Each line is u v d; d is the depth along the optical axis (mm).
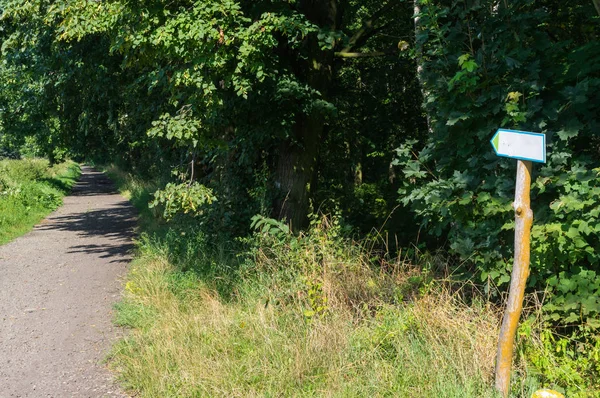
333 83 13086
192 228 11320
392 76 14789
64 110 15609
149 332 6742
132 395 5414
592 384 4480
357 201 14242
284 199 11375
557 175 5340
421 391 4629
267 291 6988
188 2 8867
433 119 6238
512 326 4242
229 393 5020
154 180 26859
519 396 4387
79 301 8875
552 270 5262
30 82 16031
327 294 6332
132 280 9586
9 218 18016
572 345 5012
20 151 43250
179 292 8188
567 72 5535
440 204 5785
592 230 4809
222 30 8297
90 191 35406
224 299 7605
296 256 7328
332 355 5258
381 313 5906
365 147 16750
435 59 6414
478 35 5750
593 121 5340
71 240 15383
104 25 9320
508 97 5398
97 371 6035
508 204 5422
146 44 8828
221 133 11297
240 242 10359
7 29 14531
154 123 9398
